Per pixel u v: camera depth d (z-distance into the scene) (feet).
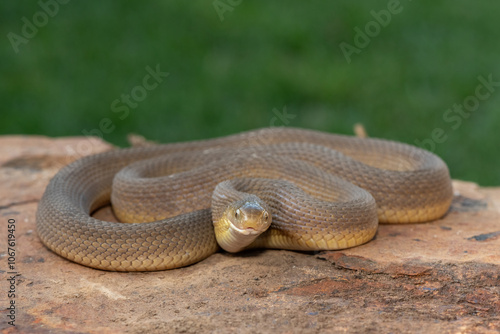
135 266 1.47
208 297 1.41
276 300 1.40
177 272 1.48
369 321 1.35
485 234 1.55
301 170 1.61
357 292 1.41
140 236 1.47
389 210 1.59
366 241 1.50
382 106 2.32
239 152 1.69
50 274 1.47
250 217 1.43
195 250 1.49
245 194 1.49
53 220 1.51
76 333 1.34
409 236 1.55
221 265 1.48
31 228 1.60
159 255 1.47
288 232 1.49
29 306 1.39
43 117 2.31
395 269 1.44
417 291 1.41
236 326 1.34
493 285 1.41
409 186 1.58
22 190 1.75
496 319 1.36
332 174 1.61
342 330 1.33
